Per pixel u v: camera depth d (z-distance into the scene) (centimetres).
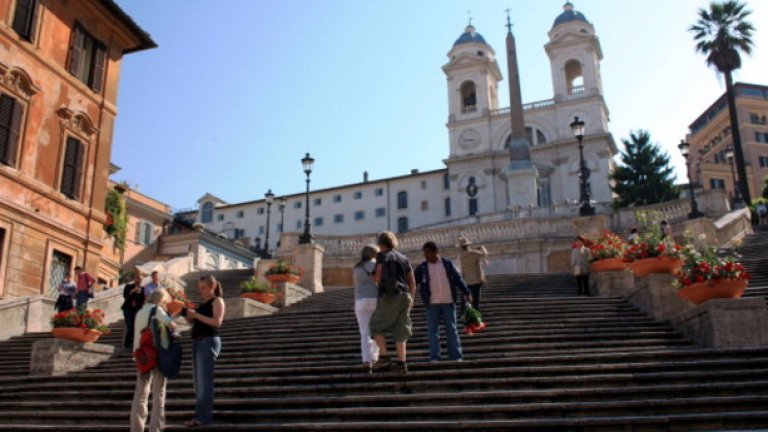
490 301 1316
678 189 5344
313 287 2119
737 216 2481
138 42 2595
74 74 2245
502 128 7044
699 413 664
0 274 1823
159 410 705
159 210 4772
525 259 2708
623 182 5506
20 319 1620
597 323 1091
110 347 1232
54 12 2162
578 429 636
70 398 923
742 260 1579
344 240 2950
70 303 1617
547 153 6712
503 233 2820
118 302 1800
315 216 7725
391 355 972
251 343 1150
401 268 817
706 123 8956
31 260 1959
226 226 8138
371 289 845
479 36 7519
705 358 820
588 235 2036
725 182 8012
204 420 720
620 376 758
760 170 8069
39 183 2028
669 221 2809
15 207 1897
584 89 6819
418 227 6600
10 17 1959
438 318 882
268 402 782
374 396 757
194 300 2017
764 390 706
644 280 1170
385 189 7475
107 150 2408
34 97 2041
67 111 2175
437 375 814
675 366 786
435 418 700
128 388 940
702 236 1172
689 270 994
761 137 8219
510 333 1042
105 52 2448
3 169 1877
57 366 1107
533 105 6981
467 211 6850
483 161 6919
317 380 857
